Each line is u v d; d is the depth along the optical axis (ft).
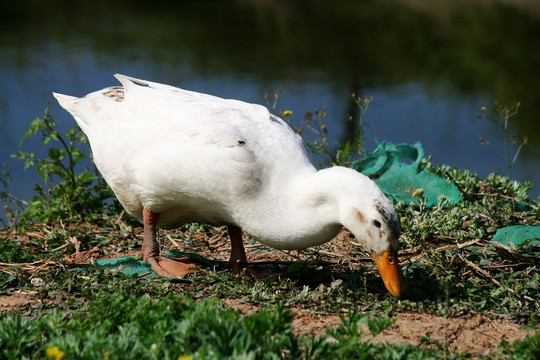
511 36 86.02
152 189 19.85
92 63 71.15
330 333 14.07
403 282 18.10
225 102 20.75
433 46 82.99
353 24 100.27
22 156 28.40
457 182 27.58
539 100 59.21
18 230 25.73
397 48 82.84
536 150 47.11
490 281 20.16
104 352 12.64
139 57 75.31
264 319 13.44
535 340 14.60
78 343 13.12
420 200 24.91
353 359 13.28
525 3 102.58
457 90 62.69
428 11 104.99
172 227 22.02
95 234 25.07
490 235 23.90
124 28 96.63
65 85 61.46
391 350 13.74
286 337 13.12
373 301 18.65
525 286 19.24
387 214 17.63
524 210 26.86
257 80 65.16
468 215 24.49
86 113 22.07
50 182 29.09
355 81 65.67
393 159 29.45
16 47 79.82
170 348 12.82
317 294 18.28
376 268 21.68
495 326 17.46
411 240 22.70
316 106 55.42
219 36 91.97
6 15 108.27
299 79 66.03
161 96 20.59
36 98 57.06
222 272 20.12
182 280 19.66
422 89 62.95
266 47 84.12
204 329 13.15
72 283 18.48
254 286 19.04
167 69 69.41
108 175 21.03
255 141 18.86
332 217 18.16
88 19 104.99
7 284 19.10
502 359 15.20
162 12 114.11
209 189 18.90
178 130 19.29
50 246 23.82
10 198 29.86
